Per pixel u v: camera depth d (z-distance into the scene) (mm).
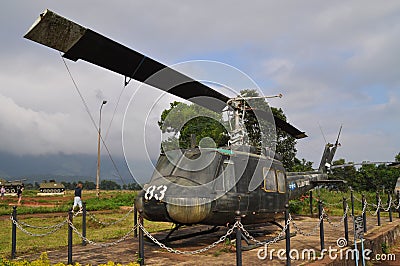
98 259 9297
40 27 5980
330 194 30578
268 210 11547
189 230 13727
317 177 17812
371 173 43656
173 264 8625
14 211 10484
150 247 10680
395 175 42219
